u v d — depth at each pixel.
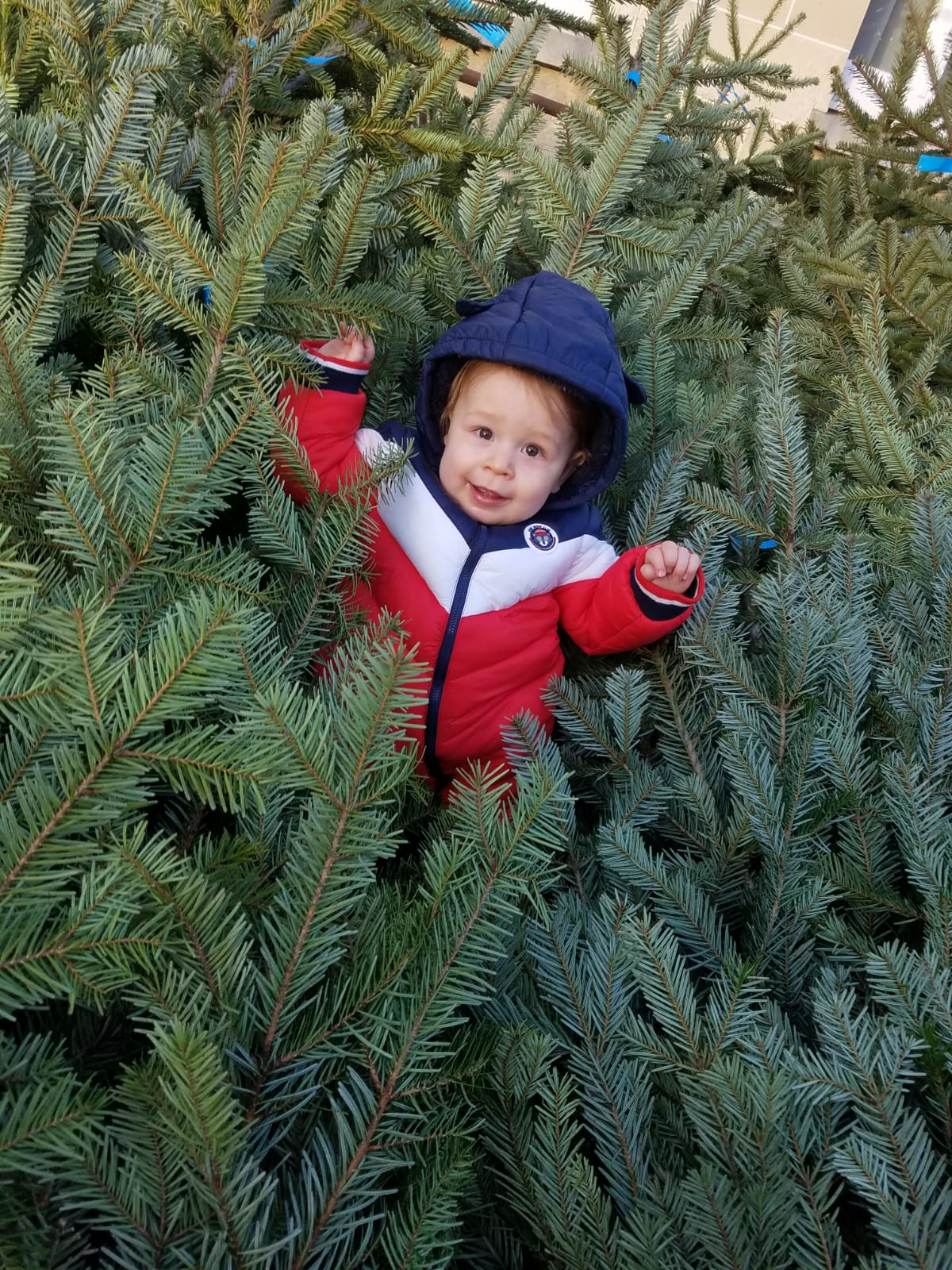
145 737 0.59
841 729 0.96
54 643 0.58
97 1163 0.47
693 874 0.94
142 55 1.13
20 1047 0.50
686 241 1.77
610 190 1.39
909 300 1.93
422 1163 0.57
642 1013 0.80
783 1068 0.65
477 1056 0.64
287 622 0.91
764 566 1.41
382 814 0.67
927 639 1.14
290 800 0.75
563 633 1.35
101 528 0.69
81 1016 0.58
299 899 0.59
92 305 1.03
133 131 1.02
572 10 3.96
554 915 0.81
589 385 1.17
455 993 0.60
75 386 1.05
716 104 2.36
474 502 1.21
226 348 0.88
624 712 1.05
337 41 1.52
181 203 0.97
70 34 1.21
